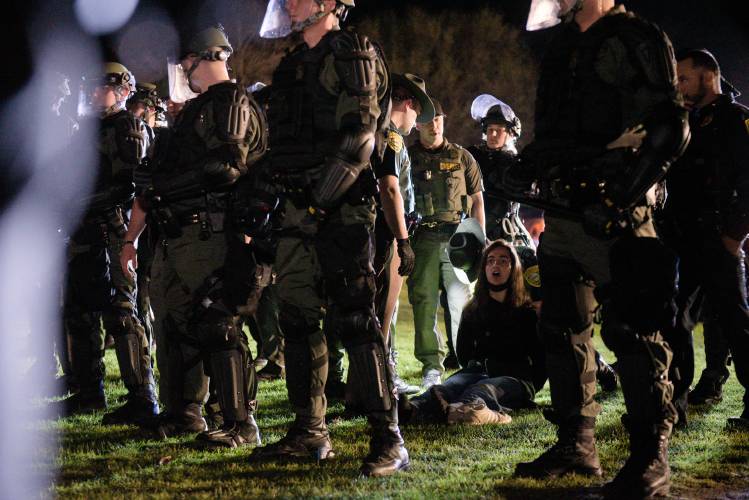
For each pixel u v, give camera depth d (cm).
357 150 518
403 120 783
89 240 734
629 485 492
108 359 1071
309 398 588
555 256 523
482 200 934
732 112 687
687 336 684
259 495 502
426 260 900
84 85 754
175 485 529
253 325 1025
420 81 777
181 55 625
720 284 688
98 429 700
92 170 736
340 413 761
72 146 742
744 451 602
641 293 490
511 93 3581
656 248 495
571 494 499
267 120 586
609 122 493
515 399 762
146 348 738
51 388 852
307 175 540
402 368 1045
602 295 512
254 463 580
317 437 591
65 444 649
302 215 557
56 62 2619
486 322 789
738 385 922
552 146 503
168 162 602
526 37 3753
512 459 585
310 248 564
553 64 510
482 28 3594
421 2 3788
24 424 720
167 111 1012
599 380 846
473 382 782
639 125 482
